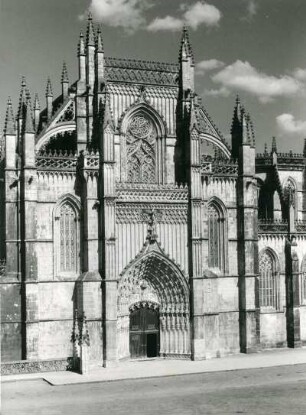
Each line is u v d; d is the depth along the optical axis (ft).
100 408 200.85
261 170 370.94
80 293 272.10
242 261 301.02
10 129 273.13
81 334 257.75
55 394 222.07
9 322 265.34
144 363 278.46
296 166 386.52
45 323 269.64
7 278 266.36
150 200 284.20
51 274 271.90
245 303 298.35
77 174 277.85
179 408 199.41
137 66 301.84
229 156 312.91
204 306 289.33
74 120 295.07
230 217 302.45
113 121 278.67
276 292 319.68
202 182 294.87
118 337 279.08
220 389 225.76
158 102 301.43
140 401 209.77
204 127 314.35
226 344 297.33
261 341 314.76
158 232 286.46
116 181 284.82
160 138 300.40
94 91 289.53
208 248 295.48
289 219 323.98
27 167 267.59
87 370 256.11
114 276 273.54
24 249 267.39
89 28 295.69
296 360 279.69
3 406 204.33
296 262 318.86
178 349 288.30
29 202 267.59
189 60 303.48
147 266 286.66
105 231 273.33
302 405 201.05
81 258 277.44
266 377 245.65
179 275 287.28
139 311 288.51
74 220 278.67
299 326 318.86
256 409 196.34
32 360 262.26
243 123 304.50
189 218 290.56
